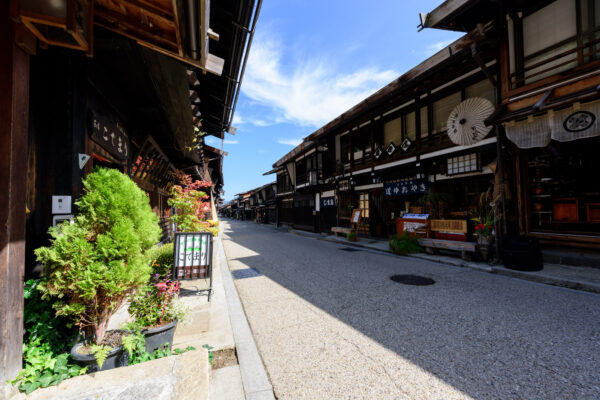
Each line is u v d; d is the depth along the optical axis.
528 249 5.85
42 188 2.71
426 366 2.58
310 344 3.10
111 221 2.23
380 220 13.59
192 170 11.62
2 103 1.75
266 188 33.75
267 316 3.98
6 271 1.74
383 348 2.95
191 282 6.00
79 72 2.98
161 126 5.84
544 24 6.41
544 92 5.95
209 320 3.73
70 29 1.68
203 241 4.82
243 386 2.37
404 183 10.91
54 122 2.79
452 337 3.14
